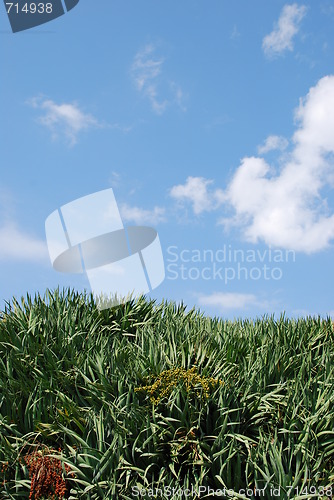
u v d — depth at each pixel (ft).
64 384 16.14
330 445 13.97
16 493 13.04
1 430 14.74
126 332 21.15
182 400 14.39
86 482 12.67
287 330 21.27
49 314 20.08
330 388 15.85
